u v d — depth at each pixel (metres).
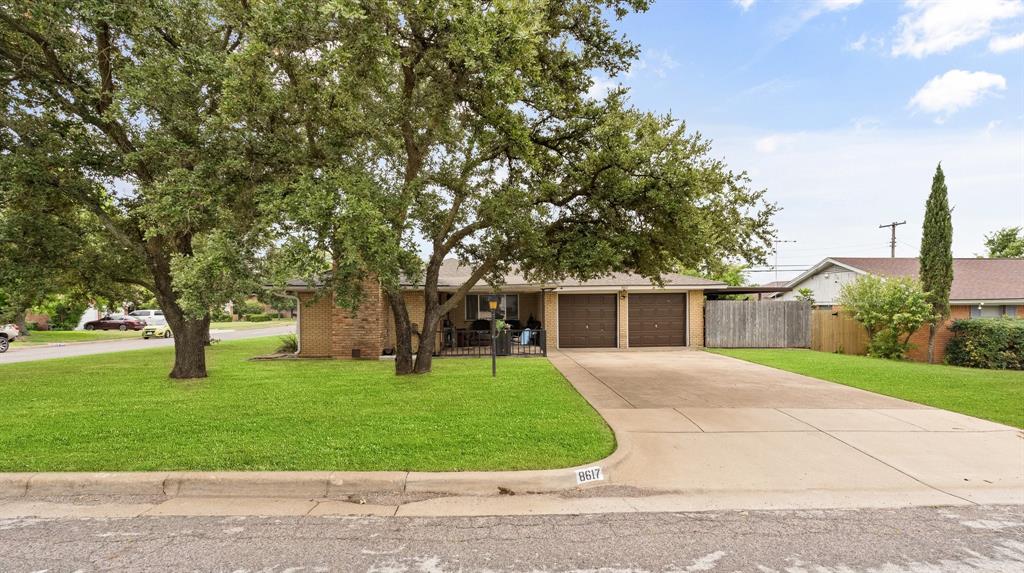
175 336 10.92
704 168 9.45
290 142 8.84
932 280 15.89
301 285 15.33
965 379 10.71
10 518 4.18
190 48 8.35
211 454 5.31
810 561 3.47
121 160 9.88
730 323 18.52
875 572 3.33
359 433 6.09
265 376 11.05
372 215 7.11
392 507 4.39
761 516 4.20
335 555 3.55
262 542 3.75
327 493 4.66
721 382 10.55
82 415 7.07
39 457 5.22
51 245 9.77
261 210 7.74
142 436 5.99
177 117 8.23
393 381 10.10
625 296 18.61
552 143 10.38
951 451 5.81
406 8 7.73
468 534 3.87
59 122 9.55
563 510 4.33
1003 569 3.36
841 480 4.98
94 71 9.62
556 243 10.42
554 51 10.04
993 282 19.58
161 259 10.80
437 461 5.11
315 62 8.24
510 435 6.00
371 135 9.09
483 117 8.95
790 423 7.03
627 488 4.81
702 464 5.42
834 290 24.44
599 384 10.30
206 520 4.14
